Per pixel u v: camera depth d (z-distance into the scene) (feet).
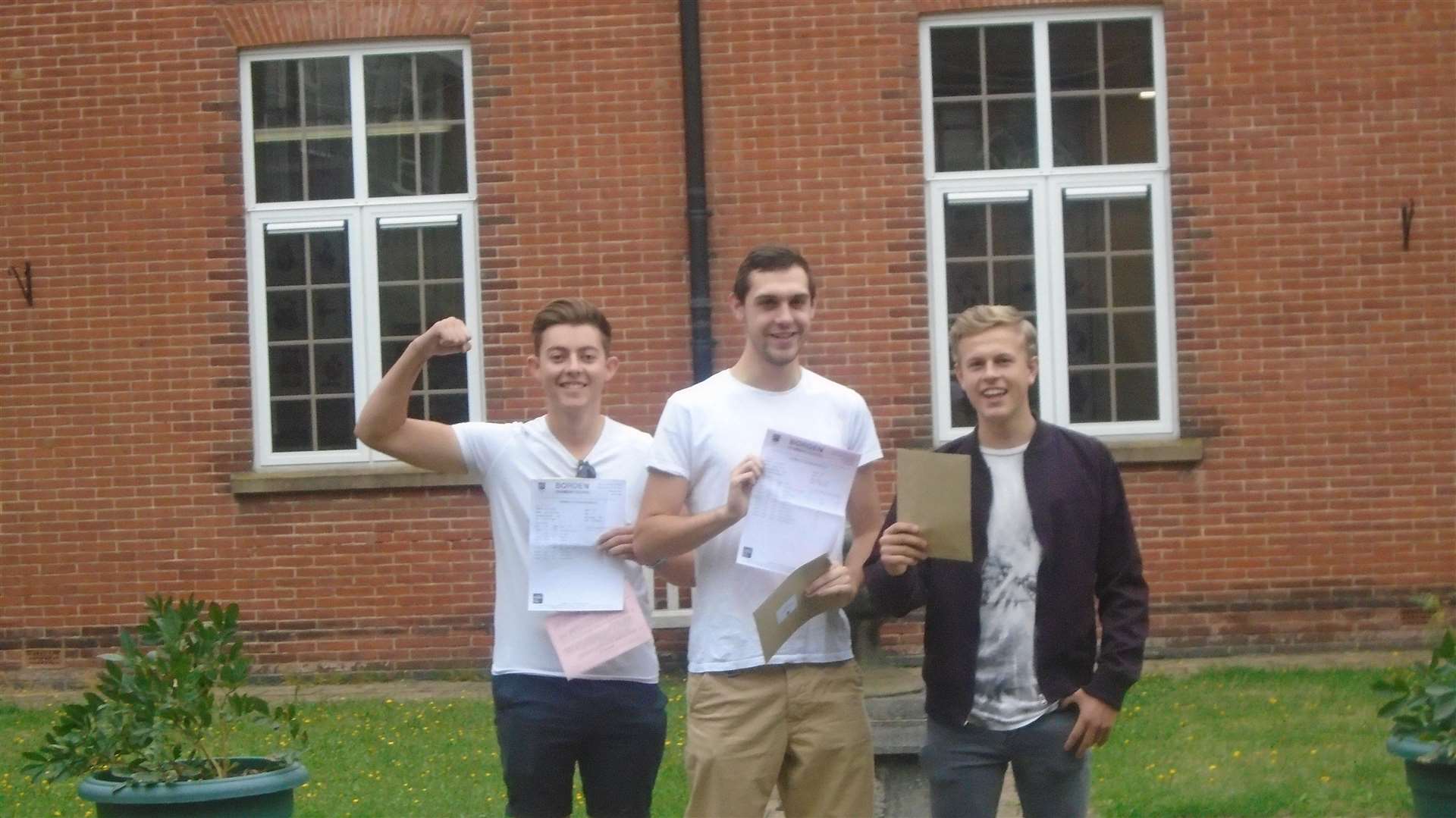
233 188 36.91
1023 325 14.97
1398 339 35.73
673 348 36.17
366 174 37.22
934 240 36.37
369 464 37.09
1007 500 14.79
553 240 36.42
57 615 37.01
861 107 36.01
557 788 16.25
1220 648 35.70
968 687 14.78
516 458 16.46
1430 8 35.70
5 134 37.11
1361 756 25.52
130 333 36.99
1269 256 35.86
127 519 36.94
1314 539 35.73
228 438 36.86
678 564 16.57
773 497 14.57
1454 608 35.60
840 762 14.90
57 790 25.61
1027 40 36.47
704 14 36.17
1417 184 35.73
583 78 36.37
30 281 36.99
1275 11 35.86
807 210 36.04
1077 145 36.45
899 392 35.94
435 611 36.60
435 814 23.53
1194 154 35.91
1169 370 36.32
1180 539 35.86
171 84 36.99
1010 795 24.82
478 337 36.94
